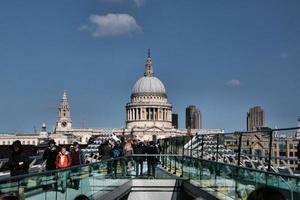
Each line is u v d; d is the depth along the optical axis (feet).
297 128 59.06
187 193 118.52
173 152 173.47
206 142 110.52
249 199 25.04
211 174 92.63
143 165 131.95
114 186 106.01
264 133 69.77
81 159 103.91
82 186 76.02
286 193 53.98
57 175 62.90
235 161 85.46
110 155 131.54
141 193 128.06
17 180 49.11
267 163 68.39
